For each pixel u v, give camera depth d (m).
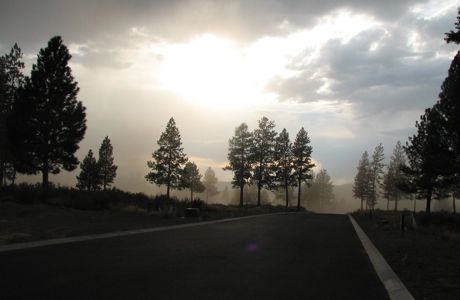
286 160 72.94
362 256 11.83
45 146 37.06
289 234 17.61
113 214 24.08
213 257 10.68
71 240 12.86
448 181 36.41
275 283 7.97
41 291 6.73
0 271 8.07
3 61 43.19
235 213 35.16
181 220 23.84
